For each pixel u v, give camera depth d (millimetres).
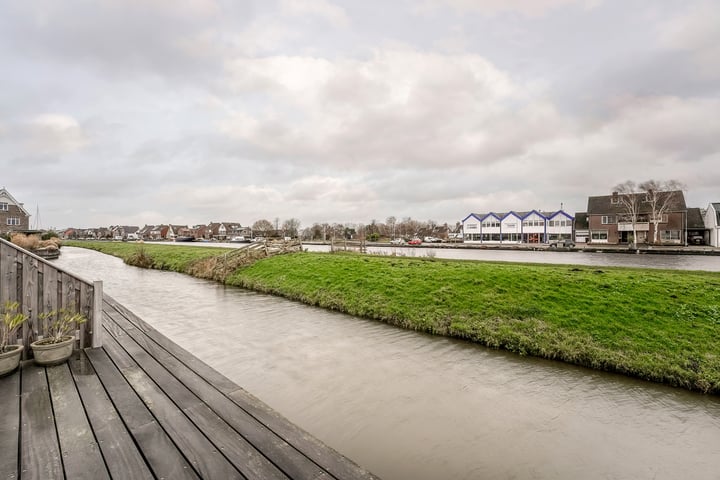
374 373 7664
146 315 12578
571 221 64750
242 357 8477
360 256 22703
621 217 56844
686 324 8781
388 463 4809
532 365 8180
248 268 22062
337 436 5395
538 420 5930
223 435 3434
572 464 4855
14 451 3053
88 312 5945
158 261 30969
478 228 71062
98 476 2785
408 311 11609
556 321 9703
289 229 106938
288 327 11023
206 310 13359
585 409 6297
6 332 4809
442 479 4512
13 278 5195
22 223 63188
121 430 3461
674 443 5371
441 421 5844
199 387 4508
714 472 4750
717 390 6844
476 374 7668
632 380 7453
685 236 52281
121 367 5109
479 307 11031
